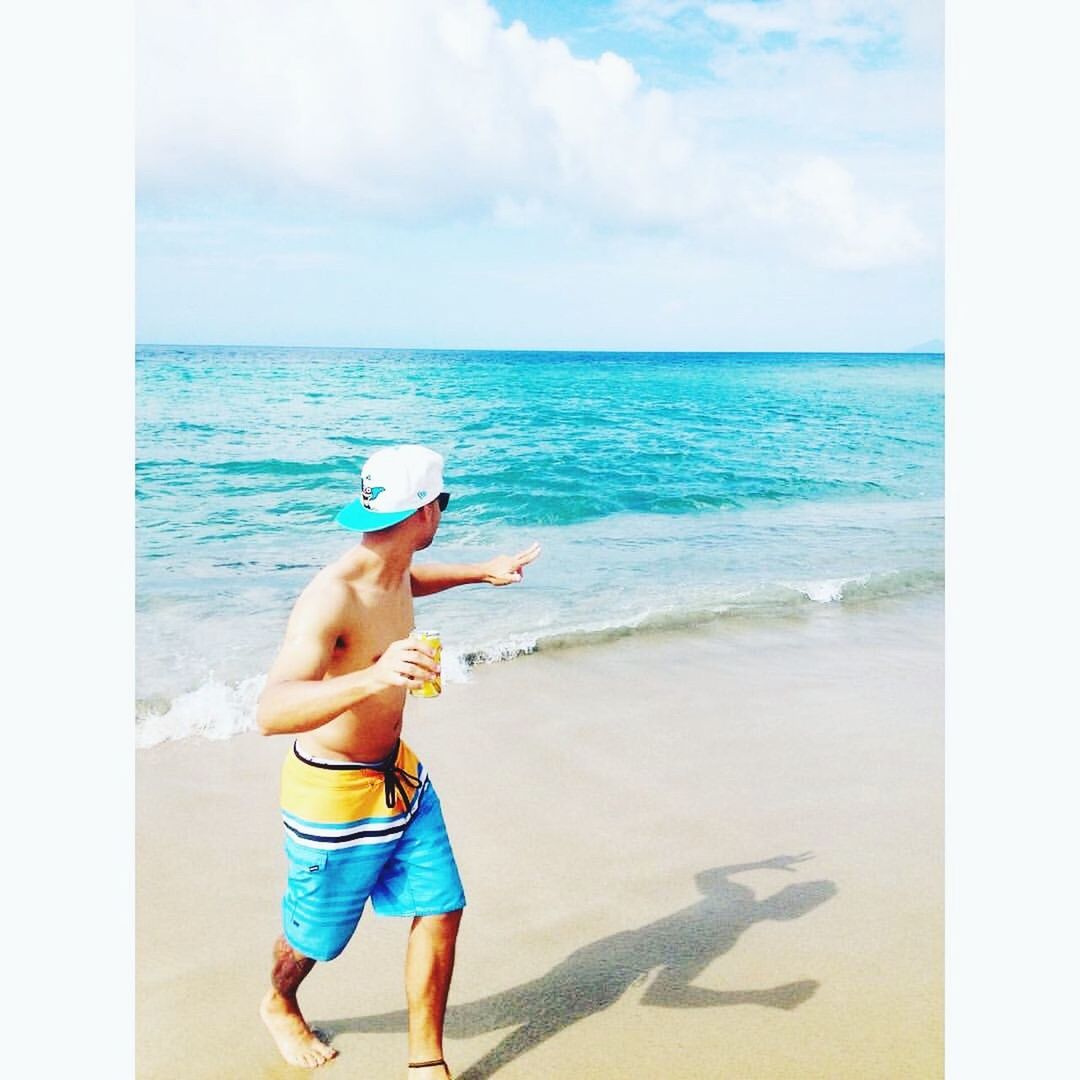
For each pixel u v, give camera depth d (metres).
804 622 6.37
